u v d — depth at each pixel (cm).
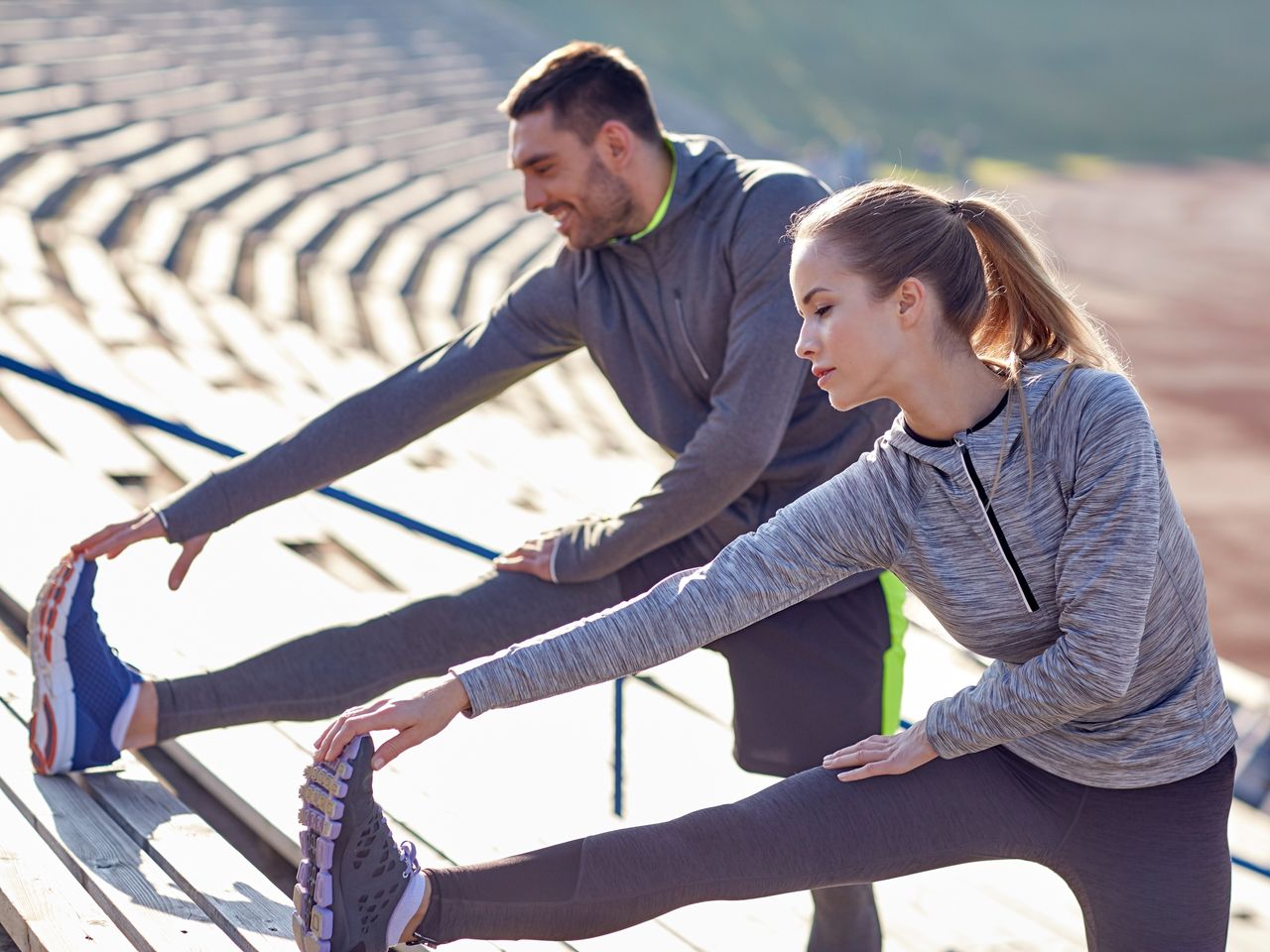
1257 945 379
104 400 296
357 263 1370
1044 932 342
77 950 193
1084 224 2839
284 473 253
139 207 1250
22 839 226
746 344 237
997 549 168
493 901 171
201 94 1817
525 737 388
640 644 174
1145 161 3616
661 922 298
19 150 1312
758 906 315
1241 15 4738
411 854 174
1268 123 4034
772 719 260
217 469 253
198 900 215
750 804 178
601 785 364
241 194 1456
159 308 921
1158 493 162
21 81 1606
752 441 235
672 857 173
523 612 253
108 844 229
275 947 202
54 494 402
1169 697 172
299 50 2197
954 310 166
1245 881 423
